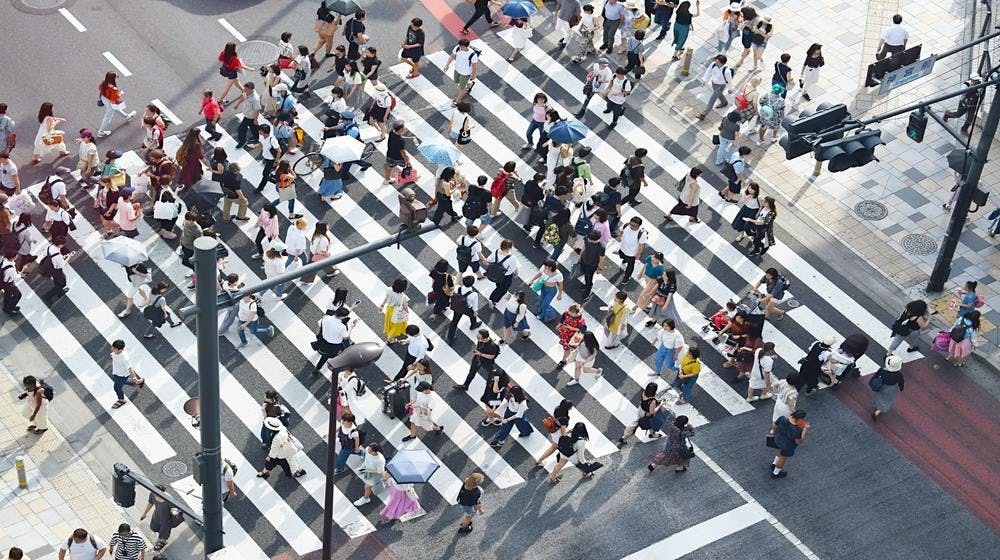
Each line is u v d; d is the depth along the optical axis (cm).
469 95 3953
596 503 2981
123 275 3391
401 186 3678
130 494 2441
